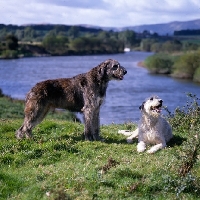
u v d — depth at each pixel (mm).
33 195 7250
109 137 12133
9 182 7758
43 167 8805
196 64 80625
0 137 11383
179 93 56844
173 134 12367
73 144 10727
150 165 8859
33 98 11203
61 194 6992
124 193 7344
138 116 38188
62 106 11531
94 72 11492
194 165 8492
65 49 182750
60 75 77188
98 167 8594
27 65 103625
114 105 45438
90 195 7215
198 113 13344
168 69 90000
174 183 7535
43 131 12508
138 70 96750
